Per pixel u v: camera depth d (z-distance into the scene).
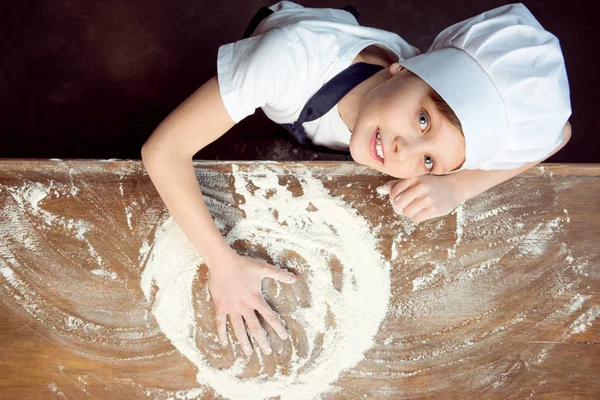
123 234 1.04
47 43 1.54
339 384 1.03
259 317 1.05
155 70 1.57
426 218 1.05
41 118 1.52
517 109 0.92
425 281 1.08
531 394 1.05
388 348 1.05
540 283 1.09
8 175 1.03
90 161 1.05
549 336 1.07
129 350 1.01
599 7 1.73
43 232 1.03
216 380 1.01
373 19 1.68
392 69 1.00
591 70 1.70
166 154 0.97
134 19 1.58
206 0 1.61
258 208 1.08
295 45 0.99
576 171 1.12
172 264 1.04
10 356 0.98
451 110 0.90
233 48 1.02
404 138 0.92
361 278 1.07
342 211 1.09
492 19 0.92
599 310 1.09
